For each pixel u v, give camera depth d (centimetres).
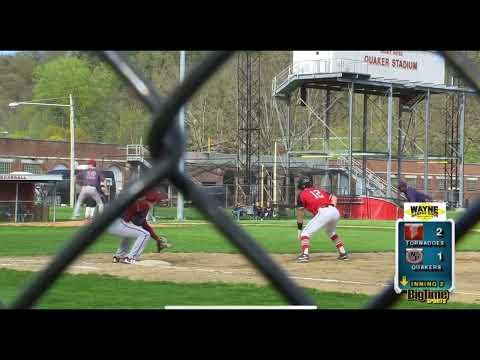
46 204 3089
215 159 4822
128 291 848
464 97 5219
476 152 6644
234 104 5178
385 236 2286
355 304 736
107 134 5834
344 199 4366
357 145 6100
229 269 1176
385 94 5075
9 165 5722
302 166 5044
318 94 5922
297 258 1430
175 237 2052
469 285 979
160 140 170
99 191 2959
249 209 4069
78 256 176
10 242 1811
